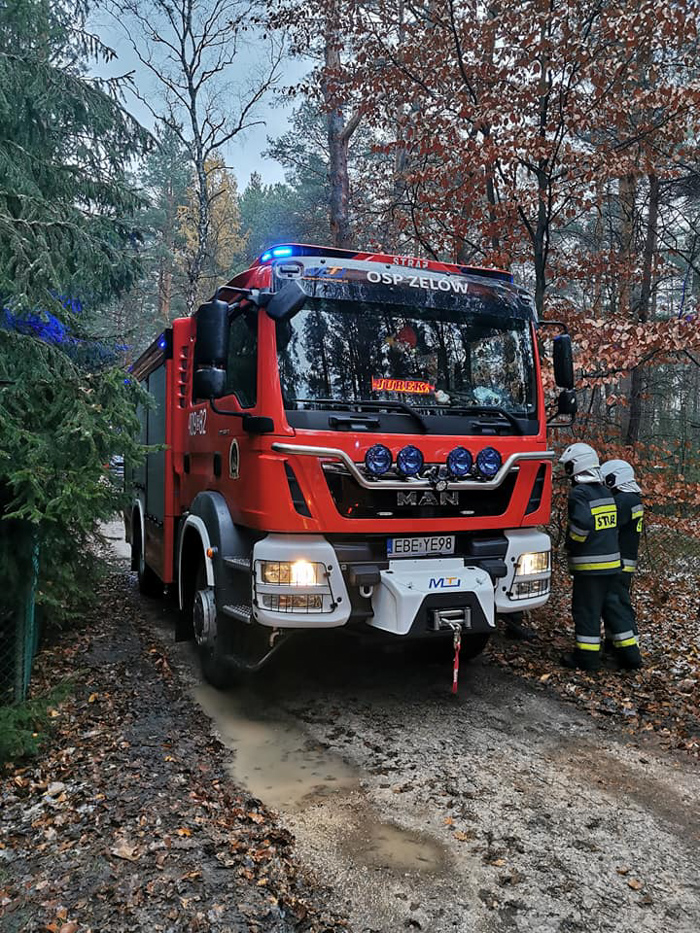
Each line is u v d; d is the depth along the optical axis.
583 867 2.99
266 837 3.15
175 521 6.30
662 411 16.08
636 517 5.66
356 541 4.27
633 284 10.71
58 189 6.96
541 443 4.86
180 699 4.88
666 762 4.03
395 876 2.90
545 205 8.20
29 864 2.94
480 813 3.42
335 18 9.50
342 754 4.07
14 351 4.07
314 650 6.02
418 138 8.70
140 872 2.87
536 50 7.70
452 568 4.43
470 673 5.53
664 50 8.02
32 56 6.14
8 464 3.77
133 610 7.49
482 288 4.93
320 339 4.35
